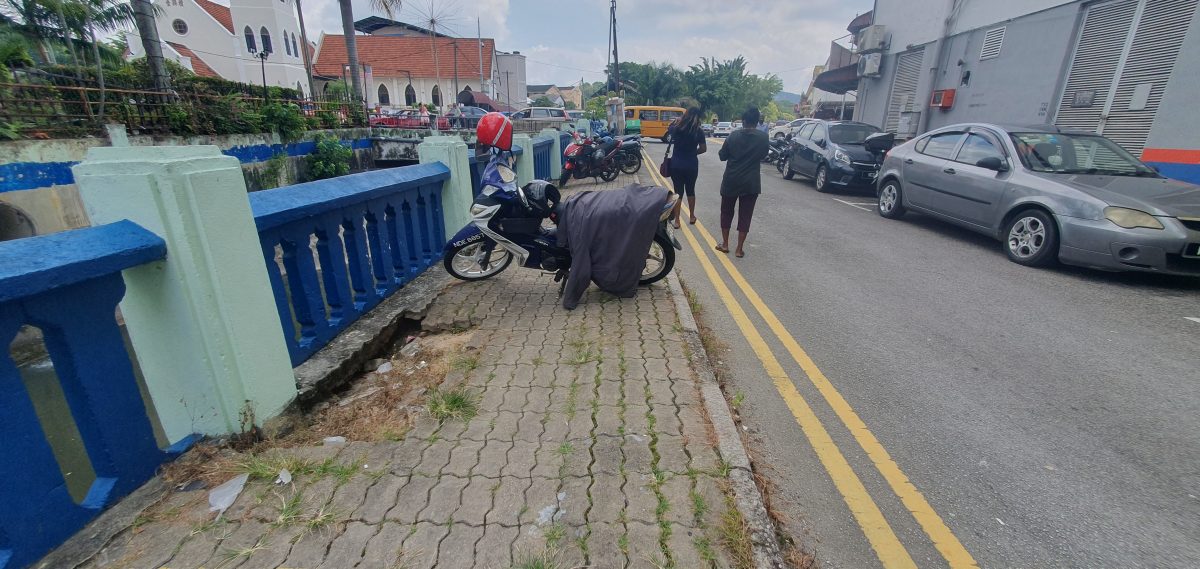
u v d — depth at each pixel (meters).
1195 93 8.05
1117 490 2.60
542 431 2.75
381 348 3.98
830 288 5.50
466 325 4.29
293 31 37.34
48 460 1.88
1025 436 3.02
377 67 48.09
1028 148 6.81
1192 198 5.59
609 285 4.58
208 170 2.25
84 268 1.84
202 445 2.46
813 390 3.50
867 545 2.27
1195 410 3.28
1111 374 3.73
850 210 10.02
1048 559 2.20
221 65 35.34
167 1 33.66
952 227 8.56
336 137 12.38
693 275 5.91
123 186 2.12
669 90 59.28
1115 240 5.48
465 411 2.92
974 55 13.16
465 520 2.13
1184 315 4.82
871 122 18.67
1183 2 8.20
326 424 2.91
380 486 2.31
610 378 3.31
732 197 6.45
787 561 2.17
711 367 3.54
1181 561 2.19
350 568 1.91
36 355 3.99
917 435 3.03
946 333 4.41
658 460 2.52
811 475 2.69
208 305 2.31
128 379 2.16
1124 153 6.80
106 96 8.26
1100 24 9.77
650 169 16.78
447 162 5.54
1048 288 5.55
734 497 2.29
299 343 3.35
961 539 2.30
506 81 64.06
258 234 2.70
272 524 2.09
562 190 11.95
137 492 2.20
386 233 4.52
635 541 2.04
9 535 1.76
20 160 6.21
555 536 2.05
